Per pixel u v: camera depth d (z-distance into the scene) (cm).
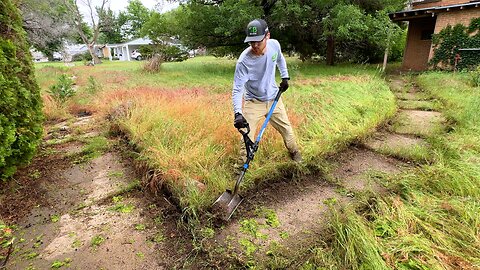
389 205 246
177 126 380
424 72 1112
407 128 460
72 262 202
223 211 241
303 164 319
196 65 1809
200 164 304
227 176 294
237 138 351
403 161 354
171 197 270
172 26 1603
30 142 324
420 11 1197
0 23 311
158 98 532
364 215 240
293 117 422
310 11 1310
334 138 380
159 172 292
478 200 243
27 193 287
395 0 1434
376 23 1219
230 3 1266
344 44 1709
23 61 332
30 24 1945
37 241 223
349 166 343
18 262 202
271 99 292
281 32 1548
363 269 181
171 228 236
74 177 322
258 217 247
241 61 260
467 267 174
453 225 214
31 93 335
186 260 202
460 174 274
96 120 524
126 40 5362
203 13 1388
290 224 238
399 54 1844
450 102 573
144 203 272
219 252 206
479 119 435
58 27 2186
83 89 827
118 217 252
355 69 1295
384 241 203
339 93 609
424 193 264
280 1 1277
